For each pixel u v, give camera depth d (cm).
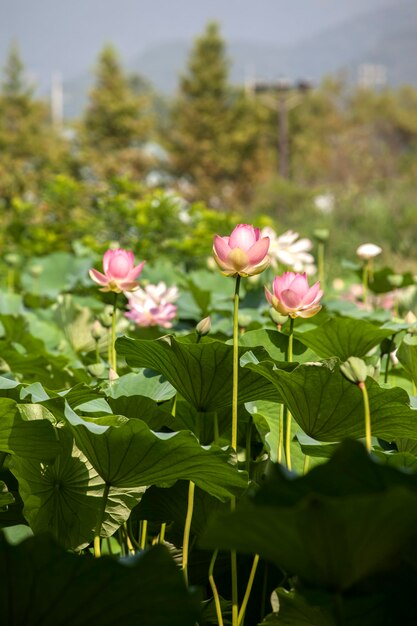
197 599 356
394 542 349
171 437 406
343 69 11406
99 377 555
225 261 442
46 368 611
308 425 452
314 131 10600
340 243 2641
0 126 8406
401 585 368
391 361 627
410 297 925
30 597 353
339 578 351
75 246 1216
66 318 791
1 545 347
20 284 1223
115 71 9294
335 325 531
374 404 440
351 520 339
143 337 732
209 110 9288
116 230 1415
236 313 445
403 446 471
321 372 436
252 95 9488
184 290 1013
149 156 8981
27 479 443
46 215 1664
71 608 355
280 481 348
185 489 466
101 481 446
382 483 351
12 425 423
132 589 353
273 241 803
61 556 348
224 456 409
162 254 1362
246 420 493
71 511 448
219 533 346
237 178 9231
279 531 343
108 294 838
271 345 520
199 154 9169
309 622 398
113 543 575
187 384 465
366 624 384
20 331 734
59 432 440
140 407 471
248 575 473
